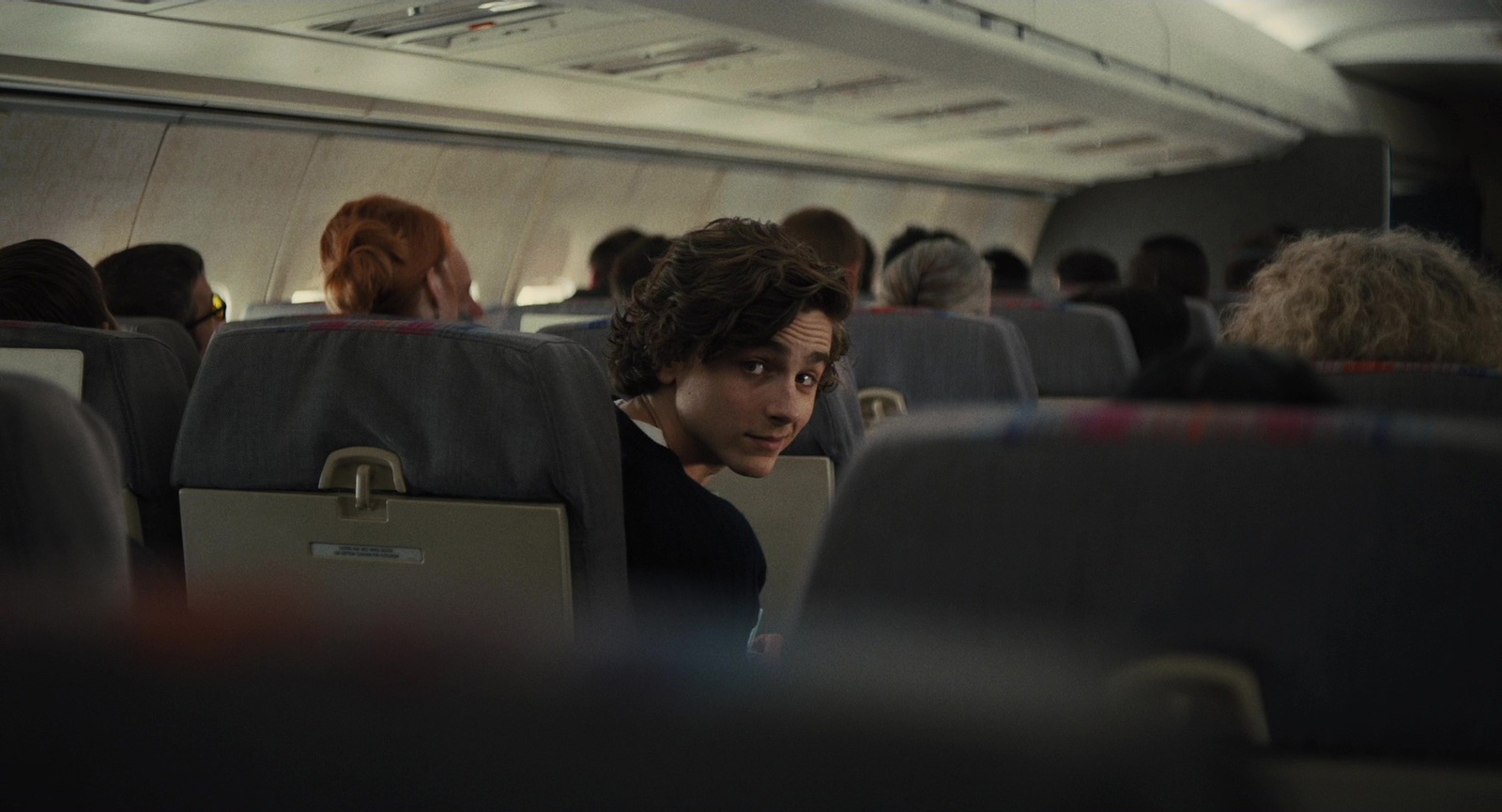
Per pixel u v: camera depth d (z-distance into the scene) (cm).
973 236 1477
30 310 221
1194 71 981
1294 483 62
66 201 587
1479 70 1477
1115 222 1526
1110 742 49
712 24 540
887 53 645
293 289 727
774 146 1005
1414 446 60
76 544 87
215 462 175
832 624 69
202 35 511
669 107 792
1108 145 1135
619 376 161
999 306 364
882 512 68
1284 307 192
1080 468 64
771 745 51
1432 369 164
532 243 897
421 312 209
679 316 147
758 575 169
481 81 654
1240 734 63
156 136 605
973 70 721
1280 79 1184
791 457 235
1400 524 60
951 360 280
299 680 56
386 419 161
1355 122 1432
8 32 474
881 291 348
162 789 59
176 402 206
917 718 50
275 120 651
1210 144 1166
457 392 155
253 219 685
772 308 145
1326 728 63
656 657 53
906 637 67
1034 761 49
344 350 163
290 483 170
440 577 163
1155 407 67
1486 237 1914
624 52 602
